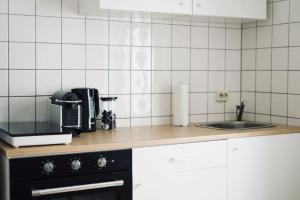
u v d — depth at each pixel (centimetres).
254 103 333
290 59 302
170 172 245
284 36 306
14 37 262
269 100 320
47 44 271
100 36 287
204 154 257
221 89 336
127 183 231
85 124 267
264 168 280
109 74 291
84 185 213
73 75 279
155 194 241
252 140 275
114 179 226
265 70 323
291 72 301
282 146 287
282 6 307
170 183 246
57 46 274
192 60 322
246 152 273
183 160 249
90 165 220
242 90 344
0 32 258
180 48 317
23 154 204
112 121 283
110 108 291
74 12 278
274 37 314
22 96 266
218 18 305
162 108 312
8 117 263
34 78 268
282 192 289
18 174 202
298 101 297
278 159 286
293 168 293
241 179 272
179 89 302
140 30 300
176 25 314
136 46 300
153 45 306
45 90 272
